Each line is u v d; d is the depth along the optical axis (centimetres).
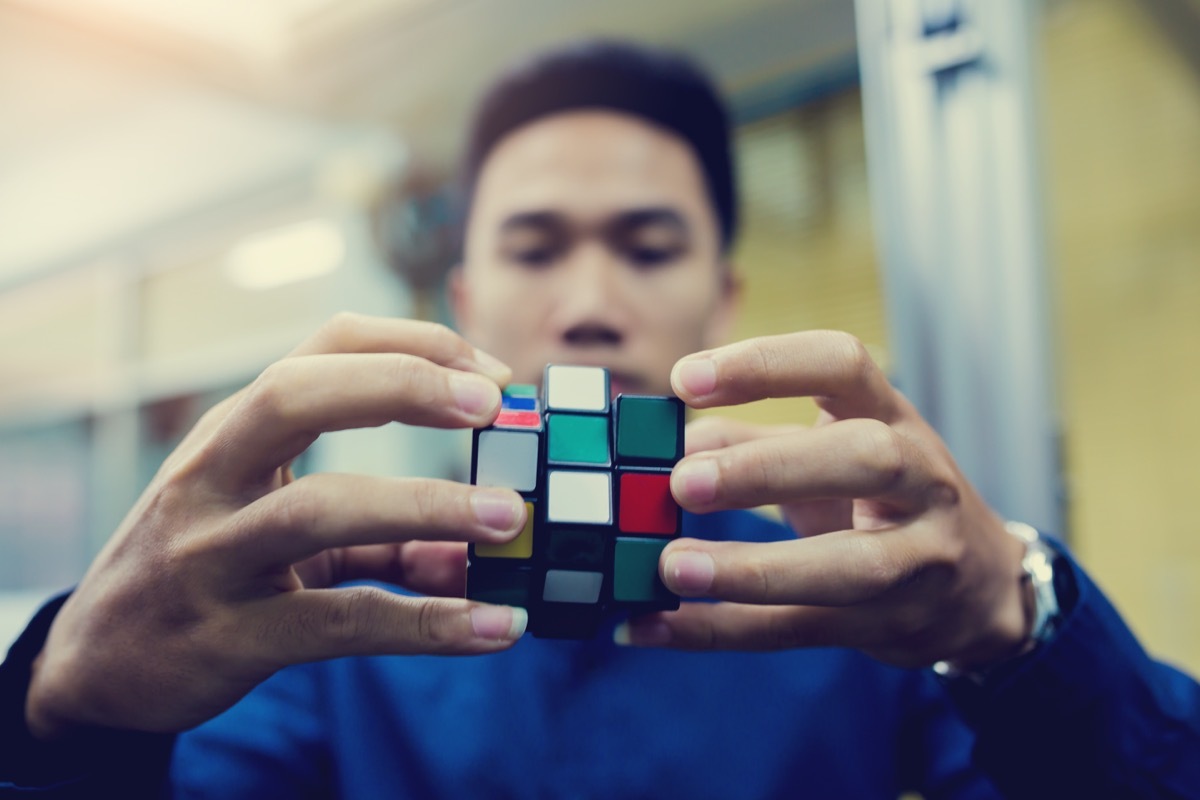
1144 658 64
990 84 99
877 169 105
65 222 450
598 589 51
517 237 96
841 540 49
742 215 235
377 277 315
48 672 52
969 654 59
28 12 217
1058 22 190
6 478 462
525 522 50
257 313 367
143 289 418
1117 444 188
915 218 101
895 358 102
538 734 78
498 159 98
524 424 51
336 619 47
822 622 54
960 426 98
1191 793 60
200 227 383
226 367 381
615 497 51
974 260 99
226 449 47
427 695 80
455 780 76
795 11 229
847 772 79
